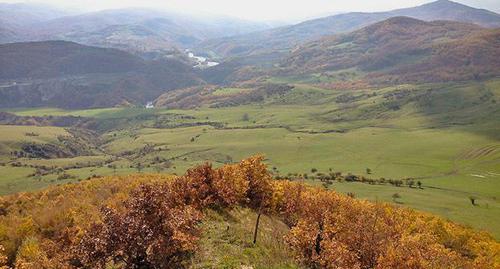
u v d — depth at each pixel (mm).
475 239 66875
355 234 34531
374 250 32688
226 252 23188
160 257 19500
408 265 30781
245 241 25688
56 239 29344
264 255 24625
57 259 23453
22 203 52125
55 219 33406
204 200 31109
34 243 28172
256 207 37344
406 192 137750
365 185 147125
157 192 21094
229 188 34344
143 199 20453
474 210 119500
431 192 141625
